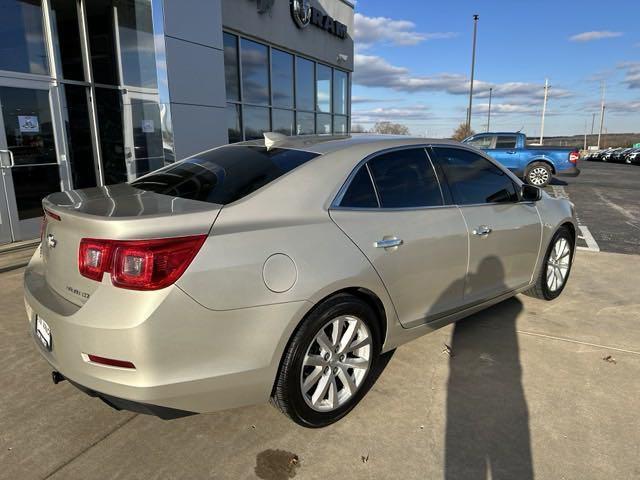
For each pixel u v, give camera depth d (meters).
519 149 15.34
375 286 2.64
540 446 2.45
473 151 3.65
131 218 2.04
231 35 10.73
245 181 2.53
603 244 7.18
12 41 6.68
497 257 3.59
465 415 2.71
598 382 3.08
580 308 4.38
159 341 1.98
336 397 2.59
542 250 4.13
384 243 2.69
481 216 3.42
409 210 2.95
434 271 3.04
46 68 7.19
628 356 3.44
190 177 2.77
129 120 8.33
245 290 2.14
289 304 2.25
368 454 2.39
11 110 6.64
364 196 2.77
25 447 2.41
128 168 8.52
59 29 7.33
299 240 2.36
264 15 11.48
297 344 2.33
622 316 4.19
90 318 2.01
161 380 2.02
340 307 2.47
